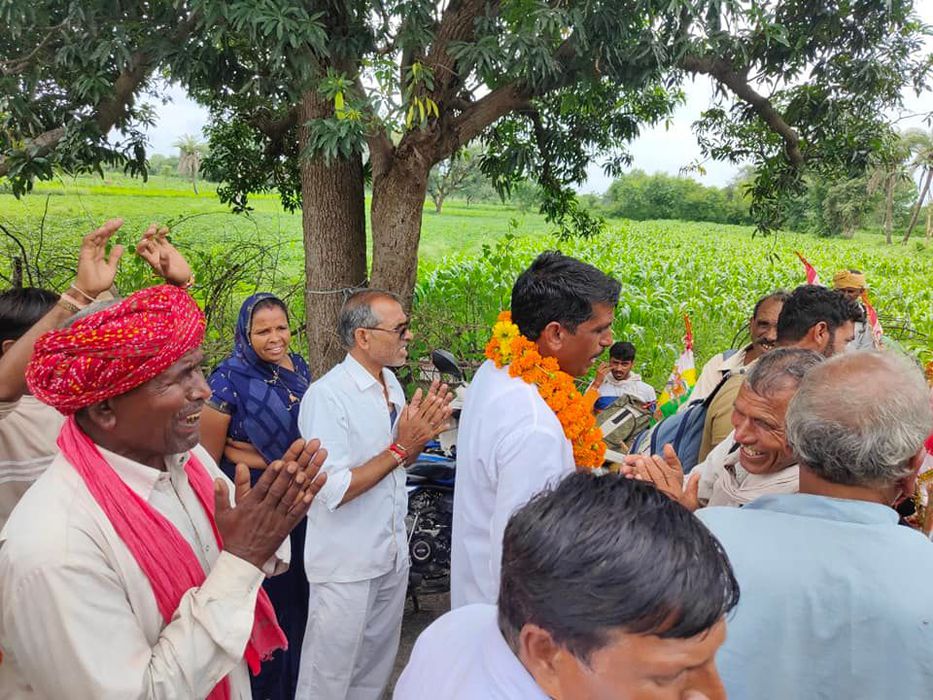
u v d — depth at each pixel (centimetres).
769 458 181
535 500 85
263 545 133
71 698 117
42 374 124
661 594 71
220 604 127
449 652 99
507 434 184
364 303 254
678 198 6147
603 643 74
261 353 279
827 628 120
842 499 129
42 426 194
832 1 655
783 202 849
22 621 116
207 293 702
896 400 125
